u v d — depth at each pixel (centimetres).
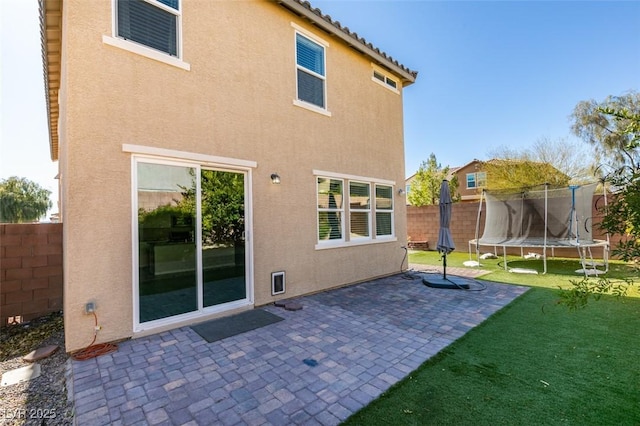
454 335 472
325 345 438
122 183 459
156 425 268
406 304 646
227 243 584
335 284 794
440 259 1302
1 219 2548
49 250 591
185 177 529
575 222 973
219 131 573
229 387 329
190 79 539
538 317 551
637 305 609
